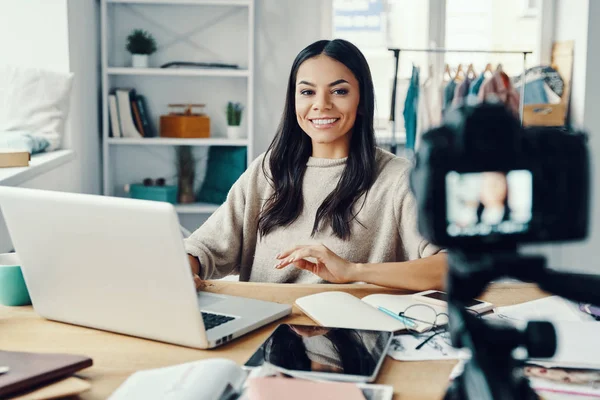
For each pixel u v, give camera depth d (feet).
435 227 2.25
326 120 5.63
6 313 4.25
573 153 2.25
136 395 2.82
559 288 2.32
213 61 13.09
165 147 13.20
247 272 6.28
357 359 3.30
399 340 3.73
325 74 5.61
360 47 13.58
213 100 13.21
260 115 13.26
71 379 3.03
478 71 13.62
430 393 3.06
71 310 3.93
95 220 3.49
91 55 12.23
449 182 2.22
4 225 7.33
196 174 13.34
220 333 3.69
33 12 10.81
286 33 13.10
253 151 13.29
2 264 4.68
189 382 2.91
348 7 13.47
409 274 4.72
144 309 3.62
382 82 13.67
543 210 2.28
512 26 13.44
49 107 10.44
